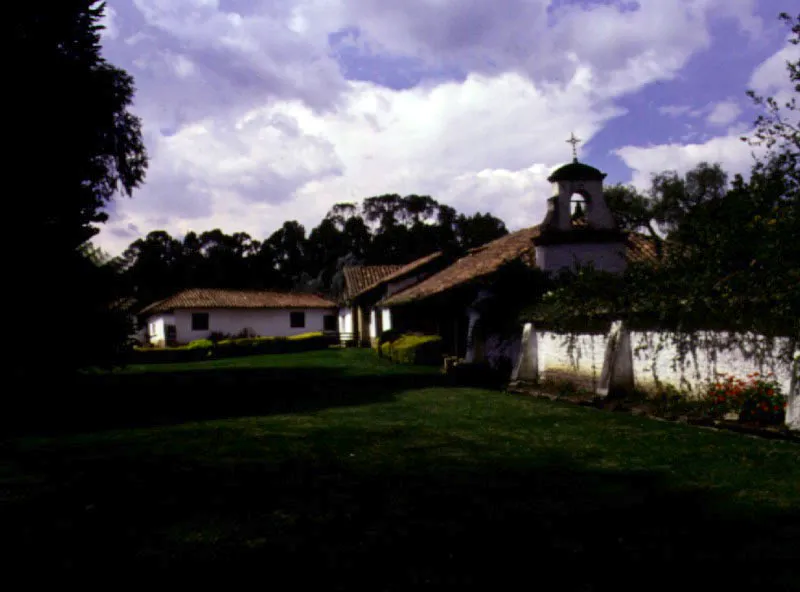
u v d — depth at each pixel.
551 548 4.30
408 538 4.57
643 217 38.16
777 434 7.74
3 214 8.62
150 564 4.21
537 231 22.28
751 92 10.20
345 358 28.08
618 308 11.66
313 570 4.04
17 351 8.53
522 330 15.74
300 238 75.88
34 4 8.88
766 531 4.50
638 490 5.67
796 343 7.97
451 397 13.29
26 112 8.76
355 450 7.83
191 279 63.16
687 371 10.04
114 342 9.40
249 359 31.16
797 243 8.48
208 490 6.06
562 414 10.52
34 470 7.05
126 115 15.70
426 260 32.47
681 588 3.64
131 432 9.66
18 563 4.28
